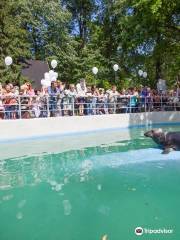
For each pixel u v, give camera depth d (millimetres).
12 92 16641
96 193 8938
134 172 10797
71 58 41594
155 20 24812
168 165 11500
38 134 16891
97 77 40500
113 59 40281
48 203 8242
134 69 38000
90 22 45219
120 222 7176
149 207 7988
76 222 7184
